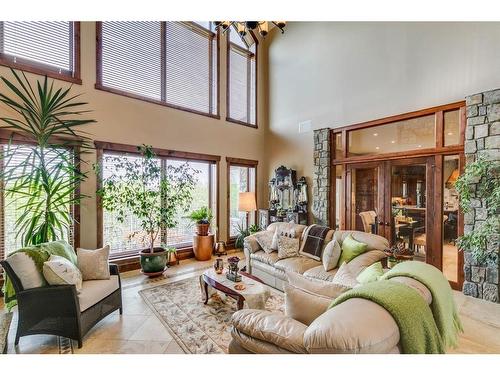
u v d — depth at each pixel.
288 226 4.39
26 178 3.41
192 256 5.69
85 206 4.31
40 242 3.28
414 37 4.29
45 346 2.38
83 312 2.45
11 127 3.57
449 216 3.94
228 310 3.11
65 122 3.83
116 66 4.77
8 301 2.66
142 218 4.70
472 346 2.38
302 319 1.63
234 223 6.65
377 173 4.79
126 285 3.97
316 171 5.70
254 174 6.95
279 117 6.73
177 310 3.11
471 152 3.54
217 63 6.23
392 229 4.56
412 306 1.20
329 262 3.34
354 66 5.12
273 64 6.91
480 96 3.47
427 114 4.15
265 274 4.01
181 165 5.05
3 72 3.64
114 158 4.49
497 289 3.30
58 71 4.15
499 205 3.21
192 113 5.75
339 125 5.38
